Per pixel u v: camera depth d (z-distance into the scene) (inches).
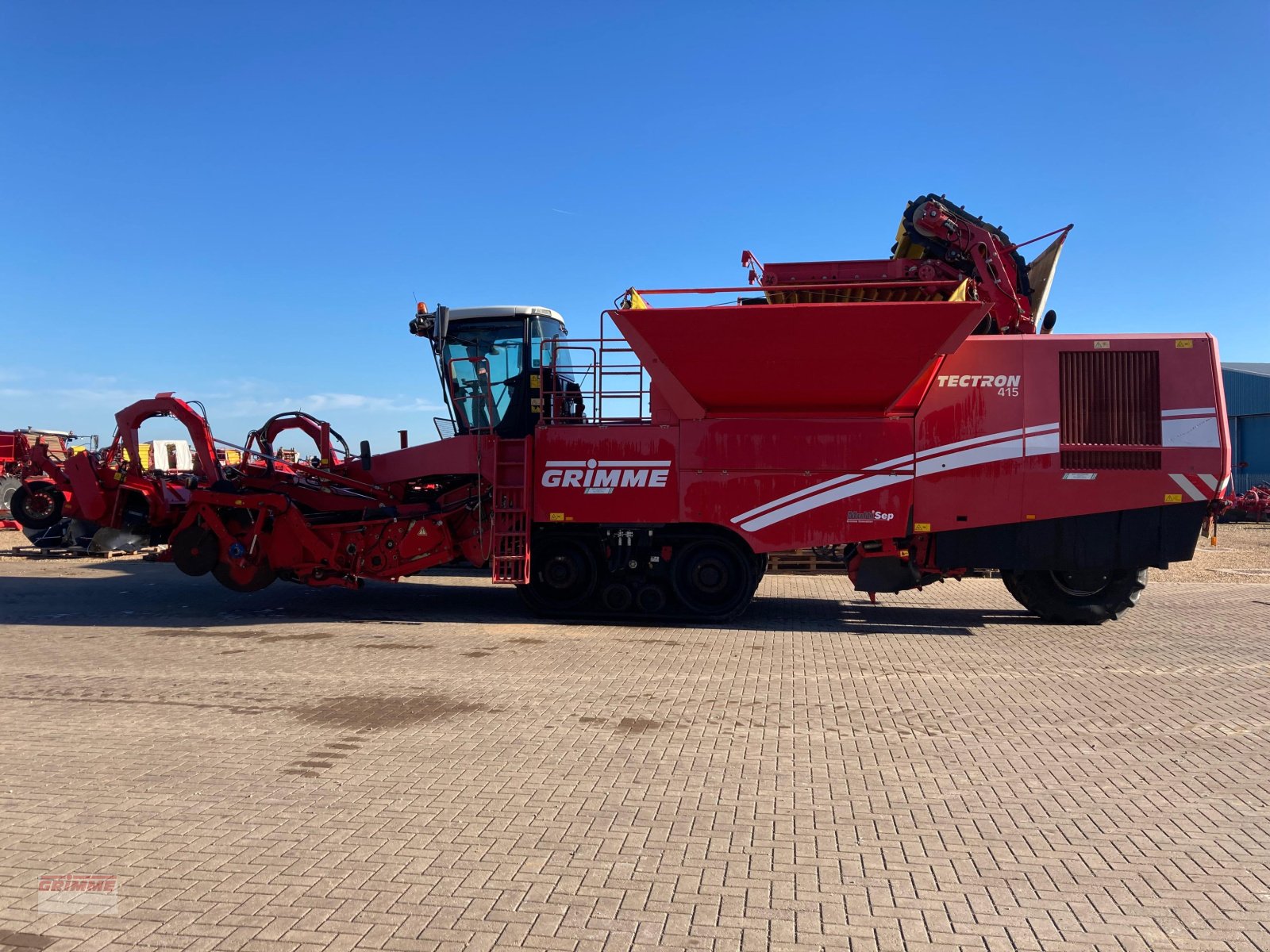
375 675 293.7
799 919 131.1
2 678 288.7
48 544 716.7
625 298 376.5
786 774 197.0
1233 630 390.6
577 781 191.2
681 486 393.4
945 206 413.4
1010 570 417.1
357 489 429.4
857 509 381.7
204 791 184.1
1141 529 370.0
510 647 344.5
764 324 358.0
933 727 235.5
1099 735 228.2
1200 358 368.5
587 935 125.9
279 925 128.2
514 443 407.8
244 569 422.6
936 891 140.6
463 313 459.2
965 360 375.2
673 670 304.5
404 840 159.2
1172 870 148.6
